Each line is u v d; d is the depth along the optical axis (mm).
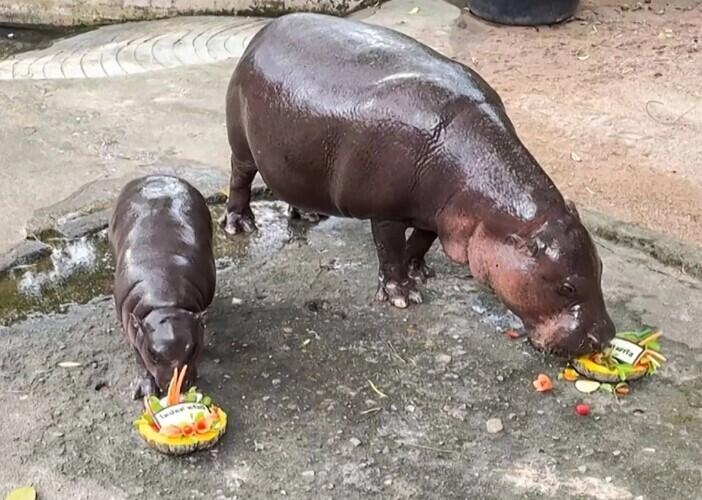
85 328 4344
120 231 4199
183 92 7113
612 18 9312
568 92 7422
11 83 7199
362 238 5117
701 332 4398
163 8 9555
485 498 3469
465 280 4746
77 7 9570
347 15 9422
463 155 3961
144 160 5957
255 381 4020
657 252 5023
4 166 5785
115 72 7570
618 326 4410
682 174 6055
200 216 4281
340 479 3535
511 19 8984
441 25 9016
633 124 6844
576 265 3760
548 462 3641
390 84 4098
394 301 4516
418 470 3590
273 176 4512
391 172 4062
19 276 4730
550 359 4191
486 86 4273
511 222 3840
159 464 3576
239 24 9117
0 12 9648
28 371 4039
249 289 4645
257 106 4441
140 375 3900
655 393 4012
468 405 3924
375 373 4094
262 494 3455
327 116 4168
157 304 3783
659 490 3520
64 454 3613
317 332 4344
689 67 8008
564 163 6180
